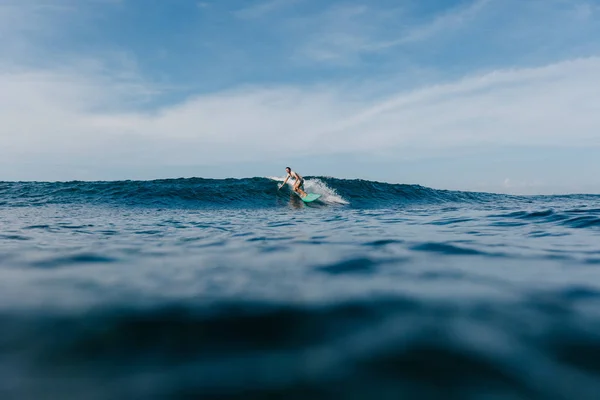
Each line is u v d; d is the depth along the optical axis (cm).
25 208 1216
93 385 136
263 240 491
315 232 586
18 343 169
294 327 185
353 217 941
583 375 138
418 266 318
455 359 150
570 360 148
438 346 162
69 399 128
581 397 125
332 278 278
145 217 963
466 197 1975
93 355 158
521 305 212
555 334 172
